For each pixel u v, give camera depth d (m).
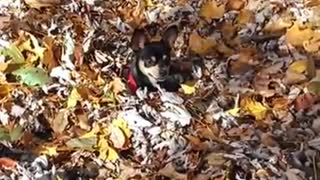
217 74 2.05
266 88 2.00
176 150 1.74
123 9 2.40
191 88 1.98
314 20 2.33
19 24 2.21
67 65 2.05
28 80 1.96
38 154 1.71
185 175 1.66
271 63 2.12
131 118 1.83
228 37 2.25
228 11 2.39
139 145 1.76
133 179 1.65
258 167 1.68
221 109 1.89
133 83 1.97
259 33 2.27
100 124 1.82
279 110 1.89
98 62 2.08
